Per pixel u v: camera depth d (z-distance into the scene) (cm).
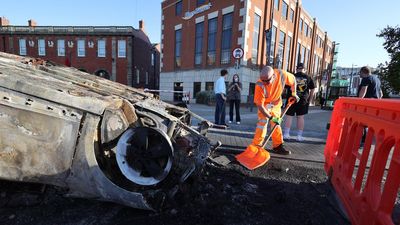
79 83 330
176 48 2084
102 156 229
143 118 254
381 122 190
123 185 230
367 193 201
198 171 268
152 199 229
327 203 277
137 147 227
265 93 396
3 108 212
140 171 229
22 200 232
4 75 226
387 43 1444
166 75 2172
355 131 256
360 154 233
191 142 268
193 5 1889
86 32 2616
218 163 367
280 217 241
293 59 2388
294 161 416
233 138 561
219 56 1747
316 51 3256
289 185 321
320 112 1623
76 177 218
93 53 2650
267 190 303
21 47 2705
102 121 226
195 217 228
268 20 1792
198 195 266
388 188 170
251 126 740
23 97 213
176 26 2053
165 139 224
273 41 1955
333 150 308
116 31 2589
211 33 1791
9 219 213
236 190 295
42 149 214
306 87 550
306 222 234
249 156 389
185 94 1611
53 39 2659
